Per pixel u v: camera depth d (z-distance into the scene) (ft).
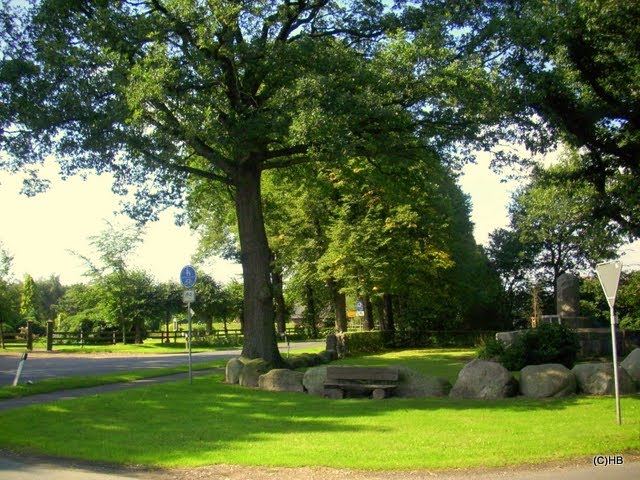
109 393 51.37
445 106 56.85
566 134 66.23
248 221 65.26
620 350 85.20
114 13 53.42
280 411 42.42
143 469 27.53
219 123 53.31
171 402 46.78
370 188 104.94
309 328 197.06
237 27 57.31
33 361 93.20
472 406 42.57
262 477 25.61
